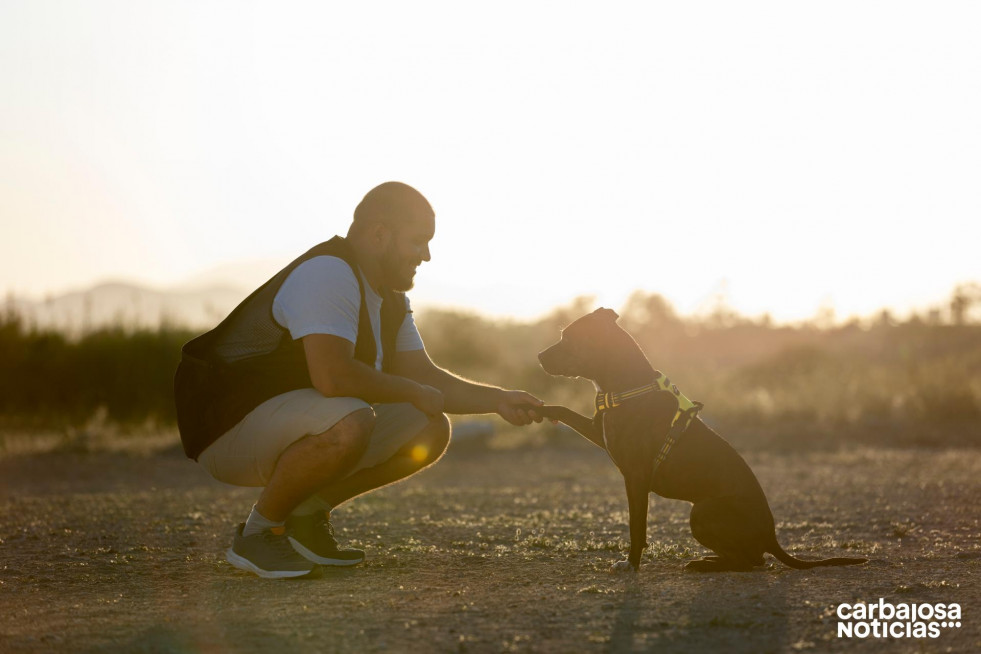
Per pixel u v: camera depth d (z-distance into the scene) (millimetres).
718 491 4609
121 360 16203
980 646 3260
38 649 3289
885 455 11797
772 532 4617
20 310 16969
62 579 4555
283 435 4258
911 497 7605
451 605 3834
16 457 12359
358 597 4000
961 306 38156
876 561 4820
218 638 3398
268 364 4328
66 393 15945
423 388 4387
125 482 10586
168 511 7195
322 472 4238
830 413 15195
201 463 4605
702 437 4684
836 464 10875
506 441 14102
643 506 4641
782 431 14359
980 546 5320
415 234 4496
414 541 5559
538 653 3174
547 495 8312
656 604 3824
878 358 26438
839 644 3285
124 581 4484
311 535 4641
